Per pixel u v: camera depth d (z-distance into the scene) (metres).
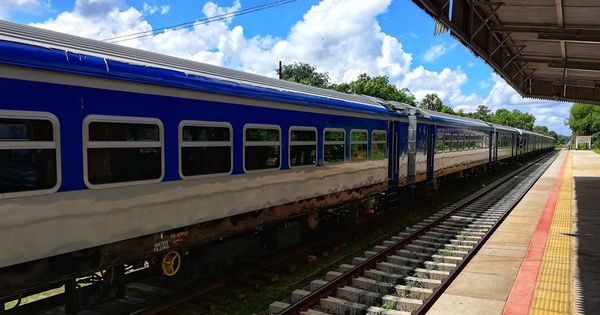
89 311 6.25
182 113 5.90
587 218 13.20
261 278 7.62
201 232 6.33
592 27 11.19
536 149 59.91
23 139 4.21
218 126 6.48
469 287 7.21
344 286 7.24
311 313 6.12
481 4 10.20
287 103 7.97
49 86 4.42
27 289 4.36
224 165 6.62
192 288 6.91
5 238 4.09
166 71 5.68
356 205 11.12
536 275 7.60
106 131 4.96
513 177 27.64
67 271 4.69
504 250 9.60
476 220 13.06
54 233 4.47
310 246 9.38
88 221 4.79
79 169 4.68
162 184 5.62
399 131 12.98
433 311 6.18
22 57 4.17
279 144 7.81
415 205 15.76
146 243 5.50
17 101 4.16
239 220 7.05
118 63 5.10
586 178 26.39
